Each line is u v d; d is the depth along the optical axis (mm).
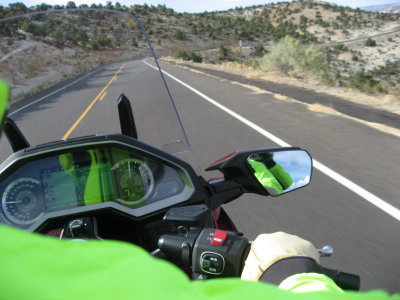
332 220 4254
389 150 6828
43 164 1951
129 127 2395
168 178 2059
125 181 2012
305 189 5164
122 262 400
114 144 1970
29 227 1881
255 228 4199
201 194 2070
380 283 3084
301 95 13273
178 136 4031
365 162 6242
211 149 7652
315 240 3852
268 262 858
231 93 14898
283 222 4281
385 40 160125
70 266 375
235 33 144000
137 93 12883
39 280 351
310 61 24359
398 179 5430
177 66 32469
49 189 1955
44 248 382
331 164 6223
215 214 2240
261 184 2174
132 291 364
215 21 161625
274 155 2297
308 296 395
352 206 4598
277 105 11758
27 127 9109
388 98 11789
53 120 10703
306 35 173000
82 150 1959
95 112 11938
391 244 3670
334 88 15000
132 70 17719
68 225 1765
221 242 1065
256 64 29016
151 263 409
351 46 149125
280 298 385
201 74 23516
